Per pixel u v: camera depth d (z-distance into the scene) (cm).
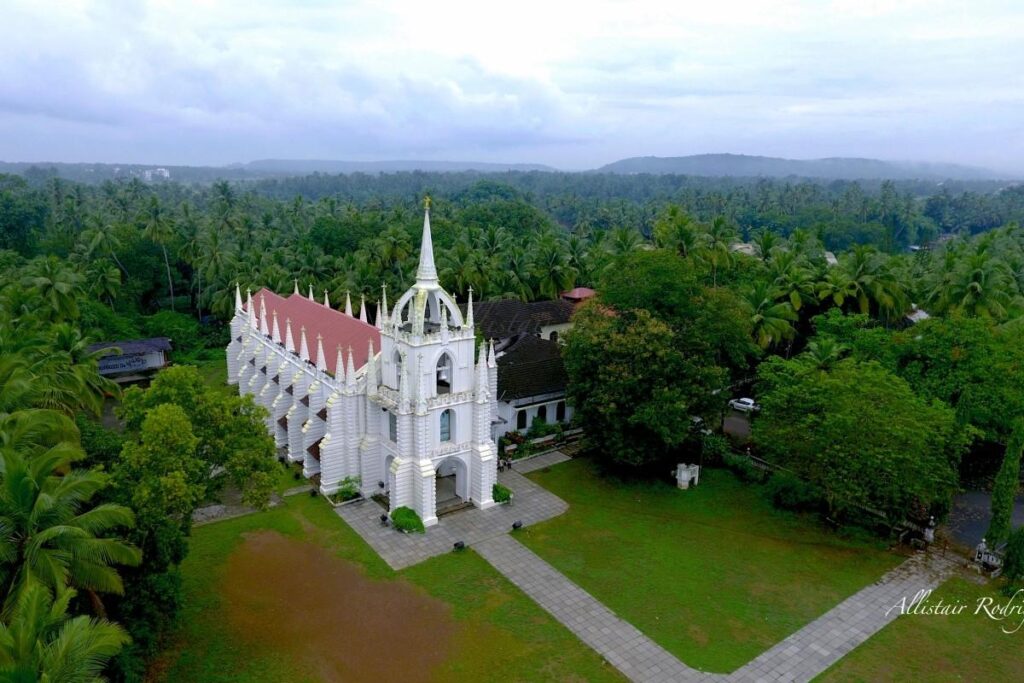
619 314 5950
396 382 5066
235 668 3488
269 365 6488
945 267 8219
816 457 4769
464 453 5131
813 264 9188
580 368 5681
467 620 3912
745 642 3778
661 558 4581
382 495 5347
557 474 5806
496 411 5859
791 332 7369
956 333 5531
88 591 3045
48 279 7469
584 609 4031
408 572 4353
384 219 14012
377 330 5631
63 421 3391
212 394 4084
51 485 2811
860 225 18812
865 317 6569
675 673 3534
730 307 6000
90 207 15100
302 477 5612
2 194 11500
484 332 8325
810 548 4741
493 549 4638
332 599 4072
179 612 3759
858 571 4472
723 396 5881
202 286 11481
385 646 3688
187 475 3512
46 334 5291
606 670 3541
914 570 4491
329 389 5478
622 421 5425
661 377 5353
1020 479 5828
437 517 5006
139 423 3975
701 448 6025
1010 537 4278
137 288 10731
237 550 4553
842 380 4934
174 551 3572
